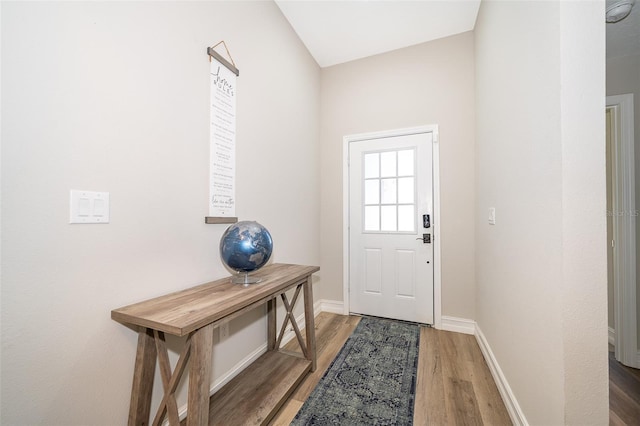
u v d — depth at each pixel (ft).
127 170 3.55
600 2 3.07
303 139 8.58
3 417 2.54
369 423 4.43
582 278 3.04
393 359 6.39
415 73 8.69
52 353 2.85
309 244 8.95
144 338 3.56
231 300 3.73
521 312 4.25
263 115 6.47
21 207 2.63
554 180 3.24
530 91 3.91
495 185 5.66
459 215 8.07
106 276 3.31
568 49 3.08
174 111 4.21
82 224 3.08
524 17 4.11
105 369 3.30
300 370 5.55
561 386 3.10
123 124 3.50
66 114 2.94
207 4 4.83
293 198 7.93
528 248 4.00
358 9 7.18
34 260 2.71
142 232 3.74
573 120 3.07
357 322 8.69
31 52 2.67
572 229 3.06
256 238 4.47
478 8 7.12
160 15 3.98
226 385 5.07
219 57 5.03
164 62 4.04
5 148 2.52
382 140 9.10
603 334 3.02
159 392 4.01
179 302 3.64
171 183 4.17
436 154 8.34
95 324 3.20
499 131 5.36
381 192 9.12
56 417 2.88
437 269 8.27
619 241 6.56
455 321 8.04
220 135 5.11
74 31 3.01
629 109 6.60
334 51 9.04
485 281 6.55
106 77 3.31
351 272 9.46
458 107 8.15
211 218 4.83
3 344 2.52
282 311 7.26
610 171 7.07
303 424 4.41
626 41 6.54
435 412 4.67
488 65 6.18
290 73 7.75
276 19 7.03
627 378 5.85
